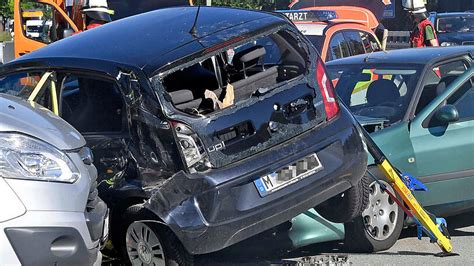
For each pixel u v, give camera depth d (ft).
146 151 17.01
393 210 21.44
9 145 13.64
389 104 23.70
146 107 16.92
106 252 18.24
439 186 22.70
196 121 16.72
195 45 17.44
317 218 20.24
